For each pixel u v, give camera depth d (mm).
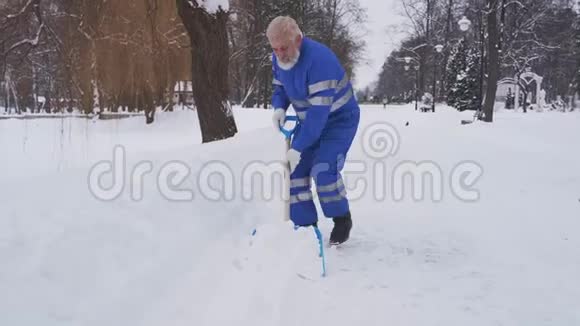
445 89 51875
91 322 2625
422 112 33281
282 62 3439
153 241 3465
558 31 39844
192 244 3699
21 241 2902
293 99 3678
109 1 10438
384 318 2639
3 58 10180
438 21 42500
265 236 3922
